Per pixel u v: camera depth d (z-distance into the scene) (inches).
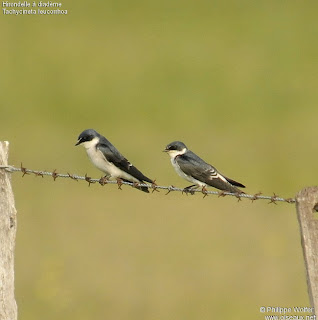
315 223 277.1
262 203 686.5
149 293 493.4
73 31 1318.9
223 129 967.0
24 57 1208.8
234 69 1222.9
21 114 1012.5
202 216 639.1
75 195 685.9
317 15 1448.1
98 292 492.7
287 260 546.3
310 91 1130.7
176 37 1337.4
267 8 1486.2
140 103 1083.9
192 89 1143.0
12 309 287.3
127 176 413.4
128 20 1389.0
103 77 1152.2
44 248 555.5
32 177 743.7
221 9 1472.7
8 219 287.4
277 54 1289.4
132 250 558.3
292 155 860.6
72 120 997.8
